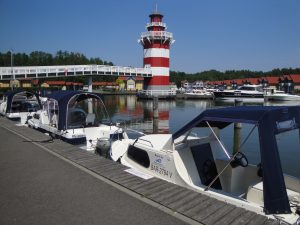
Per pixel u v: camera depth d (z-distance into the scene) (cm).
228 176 709
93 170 817
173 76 13362
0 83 8200
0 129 1622
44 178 764
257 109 555
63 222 530
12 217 552
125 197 633
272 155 500
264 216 521
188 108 4744
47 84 9444
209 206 575
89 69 5212
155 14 6050
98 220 536
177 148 716
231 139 1853
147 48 6069
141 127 2761
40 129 1565
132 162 852
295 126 570
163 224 516
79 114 1419
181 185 686
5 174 802
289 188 639
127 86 10819
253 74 14225
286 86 8162
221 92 5762
